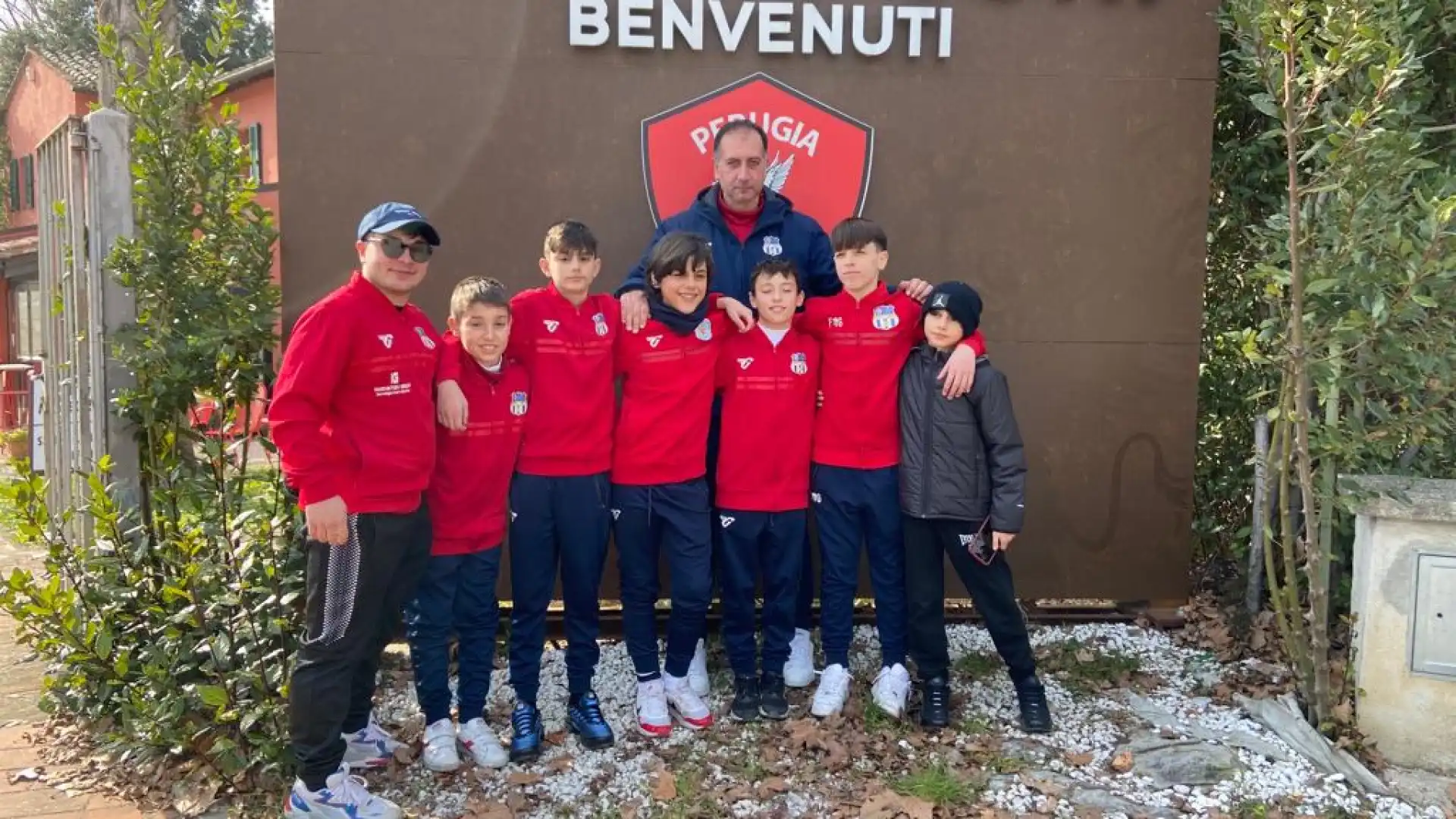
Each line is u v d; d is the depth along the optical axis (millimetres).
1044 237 4117
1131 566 4254
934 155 4066
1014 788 2969
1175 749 3160
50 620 3180
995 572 3234
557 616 4188
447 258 3957
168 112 3418
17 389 12055
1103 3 4047
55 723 3371
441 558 3023
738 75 3980
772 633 3406
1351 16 2906
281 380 2535
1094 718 3422
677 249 3061
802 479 3346
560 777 3047
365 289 2639
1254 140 4320
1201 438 4695
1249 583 4105
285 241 3885
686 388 3170
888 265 4102
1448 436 3645
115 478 3496
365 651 2725
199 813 2848
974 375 3174
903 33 4012
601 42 3918
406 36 3877
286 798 2861
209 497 3373
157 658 3049
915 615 3322
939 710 3338
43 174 4023
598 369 3104
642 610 3287
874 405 3322
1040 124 4078
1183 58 4078
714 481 3508
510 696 3549
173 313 3432
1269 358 3279
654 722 3258
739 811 2863
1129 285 4148
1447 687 3111
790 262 3283
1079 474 4211
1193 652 3973
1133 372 4184
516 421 3066
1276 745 3213
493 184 3953
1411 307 3004
